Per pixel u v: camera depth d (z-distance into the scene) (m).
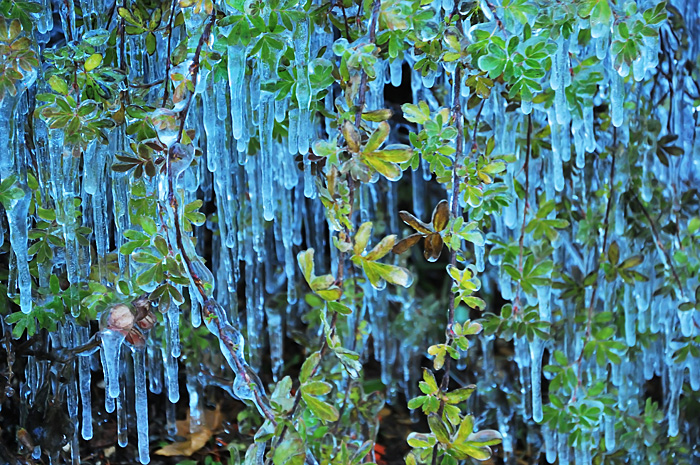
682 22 1.57
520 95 1.45
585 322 1.59
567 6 1.42
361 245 1.40
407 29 1.41
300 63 1.45
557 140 1.51
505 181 1.54
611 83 1.49
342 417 1.58
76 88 1.44
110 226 1.60
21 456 1.55
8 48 1.43
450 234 1.42
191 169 1.50
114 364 1.46
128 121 1.47
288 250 1.60
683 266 1.58
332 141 1.40
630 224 1.59
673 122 1.60
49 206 1.51
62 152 1.47
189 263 1.41
